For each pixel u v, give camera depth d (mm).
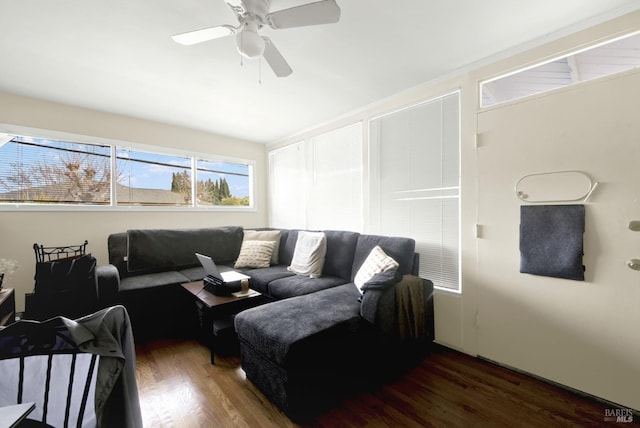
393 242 2527
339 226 3469
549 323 1848
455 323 2336
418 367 2068
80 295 2260
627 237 1570
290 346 1476
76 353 821
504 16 1677
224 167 4320
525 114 1943
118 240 3084
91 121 3133
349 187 3336
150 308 2564
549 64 1931
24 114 2758
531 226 1904
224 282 2271
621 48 1658
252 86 2602
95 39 1870
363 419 1529
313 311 1862
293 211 4207
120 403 855
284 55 2094
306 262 2979
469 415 1556
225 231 3824
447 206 2441
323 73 2373
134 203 3467
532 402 1661
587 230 1696
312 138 3836
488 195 2139
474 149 2221
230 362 2109
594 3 1566
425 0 1550
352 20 1709
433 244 2543
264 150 4746
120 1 1523
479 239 2189
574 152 1740
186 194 3910
